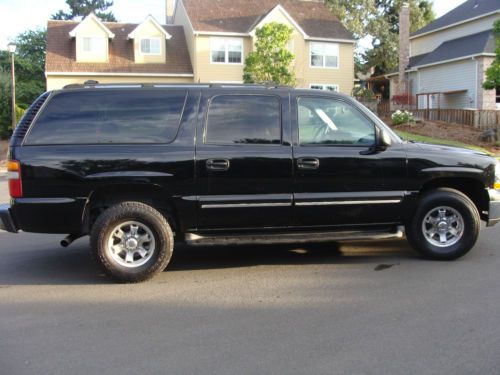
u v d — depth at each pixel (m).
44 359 3.64
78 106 5.36
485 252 6.32
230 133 5.46
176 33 33.31
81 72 29.67
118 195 5.42
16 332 4.13
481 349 3.67
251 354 3.66
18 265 6.12
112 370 3.46
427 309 4.44
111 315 4.47
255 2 34.22
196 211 5.38
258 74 28.03
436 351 3.65
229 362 3.54
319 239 5.60
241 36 31.47
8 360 3.63
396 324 4.13
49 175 5.15
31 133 5.25
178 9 35.03
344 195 5.58
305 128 5.60
